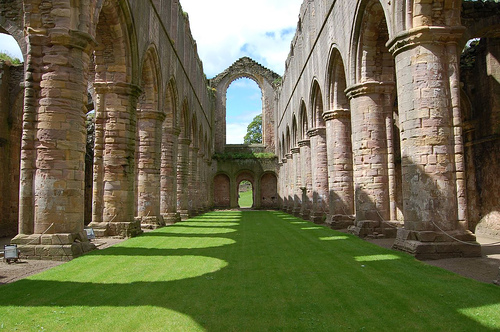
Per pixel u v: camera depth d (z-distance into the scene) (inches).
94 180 488.7
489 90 552.7
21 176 345.4
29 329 175.8
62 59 350.9
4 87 662.5
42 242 336.8
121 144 491.2
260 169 1657.2
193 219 909.2
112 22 456.1
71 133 351.9
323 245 422.3
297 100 1015.0
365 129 490.6
